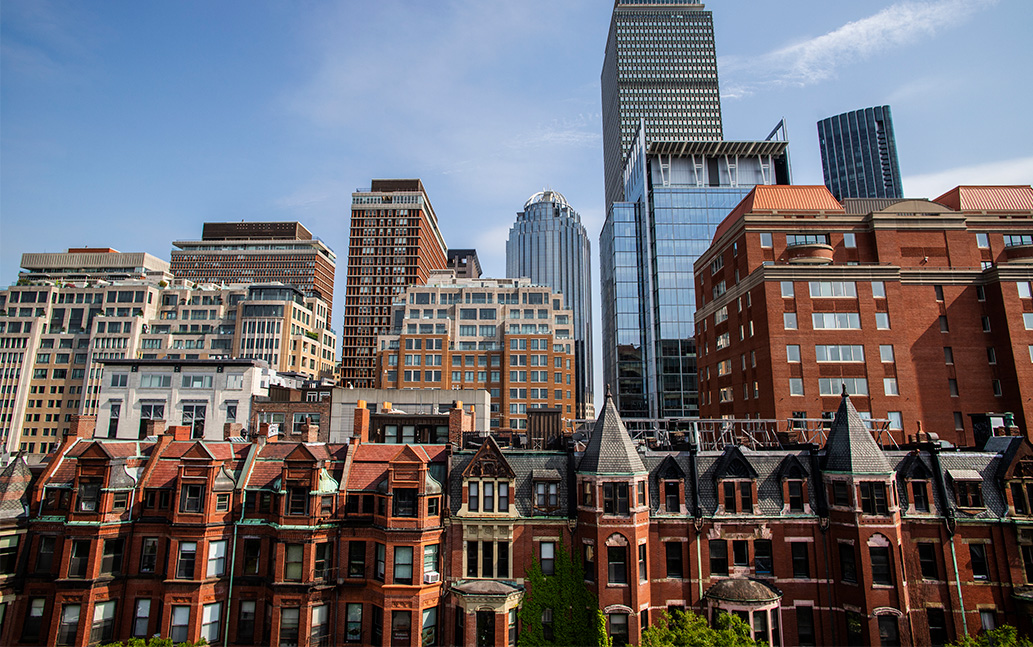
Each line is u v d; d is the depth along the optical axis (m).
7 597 37.50
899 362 69.38
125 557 38.78
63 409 155.62
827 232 79.44
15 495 39.16
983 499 39.00
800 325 70.69
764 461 41.34
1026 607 36.62
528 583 38.59
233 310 176.88
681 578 38.72
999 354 69.69
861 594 36.78
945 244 76.94
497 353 144.38
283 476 39.09
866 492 38.00
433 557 39.00
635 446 42.16
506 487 40.44
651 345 162.00
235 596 38.69
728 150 168.12
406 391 77.81
